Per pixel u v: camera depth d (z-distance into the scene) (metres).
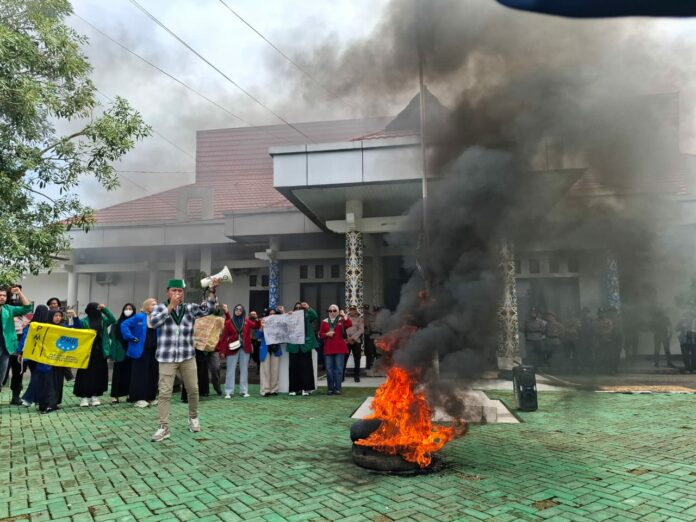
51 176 6.48
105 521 2.93
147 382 7.16
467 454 4.34
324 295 17.23
